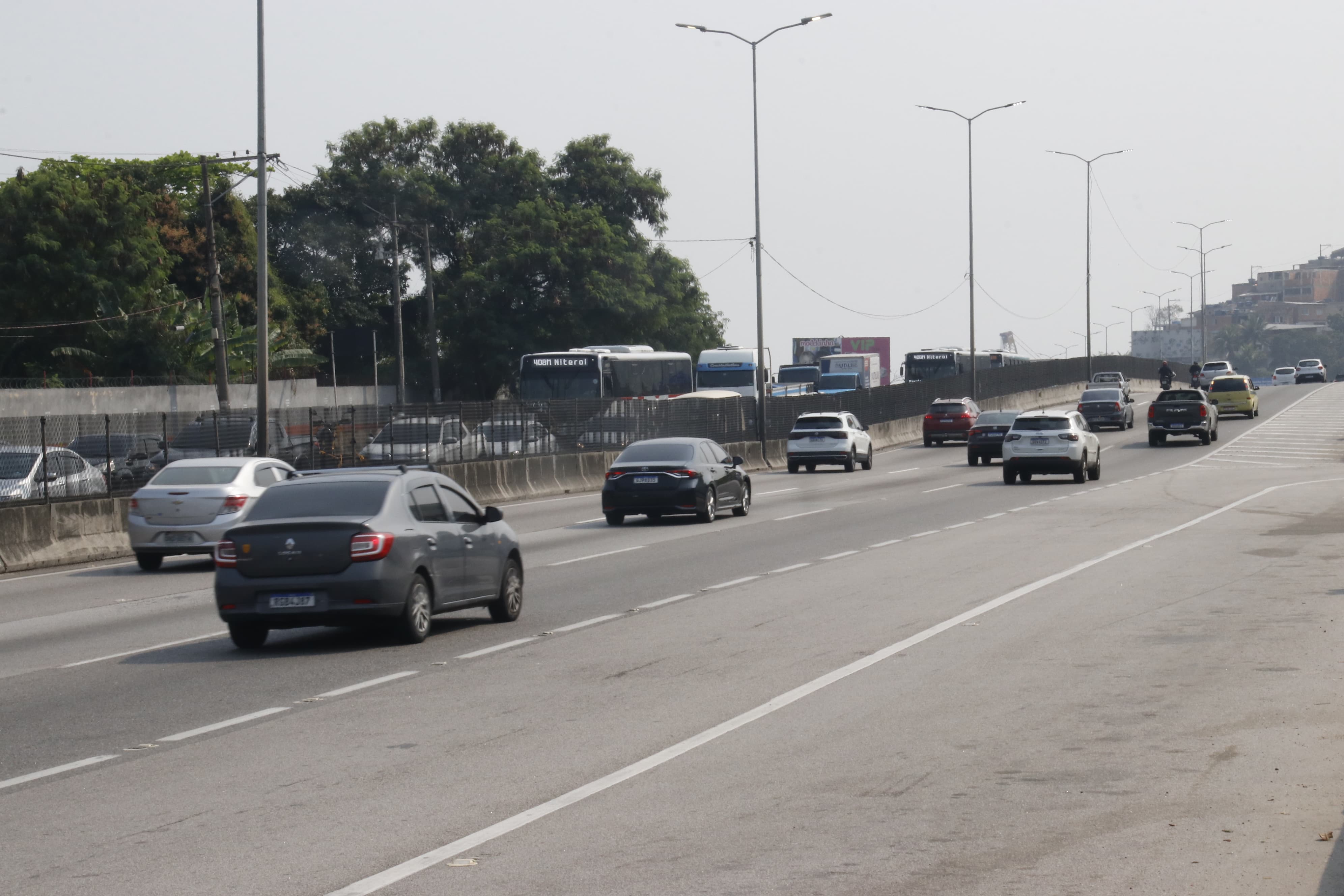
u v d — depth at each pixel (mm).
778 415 73062
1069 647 15312
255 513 16703
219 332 59156
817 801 9188
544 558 27047
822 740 11000
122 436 36344
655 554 27375
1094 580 21375
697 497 34250
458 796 9461
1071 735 11031
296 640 17266
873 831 8477
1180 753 10344
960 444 81750
